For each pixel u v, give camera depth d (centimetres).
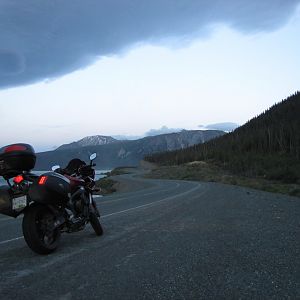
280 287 460
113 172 15062
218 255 619
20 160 605
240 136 13862
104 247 677
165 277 496
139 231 848
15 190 606
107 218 1088
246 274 512
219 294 435
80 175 753
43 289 448
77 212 697
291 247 683
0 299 414
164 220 1037
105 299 416
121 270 528
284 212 1270
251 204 1573
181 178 7844
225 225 945
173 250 655
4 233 873
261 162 9175
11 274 507
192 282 477
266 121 16288
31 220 598
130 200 1917
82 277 494
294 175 6588
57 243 638
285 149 10125
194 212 1241
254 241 737
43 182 604
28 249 665
